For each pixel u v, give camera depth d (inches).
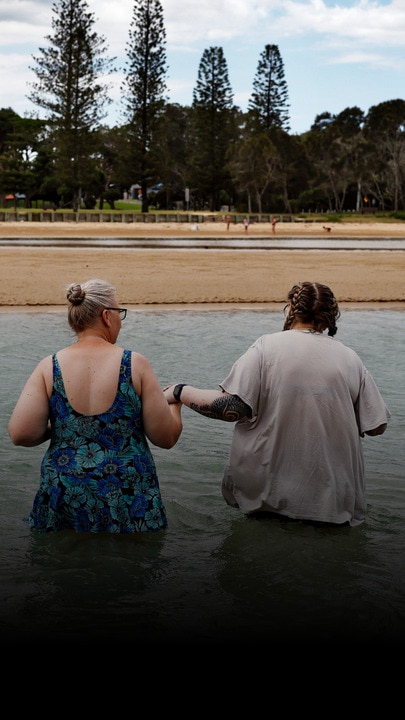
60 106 3056.1
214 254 1072.2
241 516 140.3
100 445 127.6
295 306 142.4
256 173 3946.9
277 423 134.4
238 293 607.5
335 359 136.5
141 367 129.2
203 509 143.9
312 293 141.9
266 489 136.9
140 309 510.6
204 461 175.5
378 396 140.2
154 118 3093.0
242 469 139.3
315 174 4355.3
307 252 1155.3
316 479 134.4
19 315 464.1
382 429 139.6
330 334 144.1
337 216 3688.5
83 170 3235.7
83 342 131.0
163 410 130.0
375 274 782.5
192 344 346.3
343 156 4325.8
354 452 136.9
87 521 126.9
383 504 148.9
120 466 127.5
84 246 1259.8
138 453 129.4
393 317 474.0
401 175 4279.0
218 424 209.3
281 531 132.7
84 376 127.6
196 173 3794.3
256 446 137.4
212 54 3565.5
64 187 3663.9
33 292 583.8
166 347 335.3
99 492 126.0
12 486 156.0
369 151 4365.2
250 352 138.3
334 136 4512.8
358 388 138.6
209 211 3934.5
